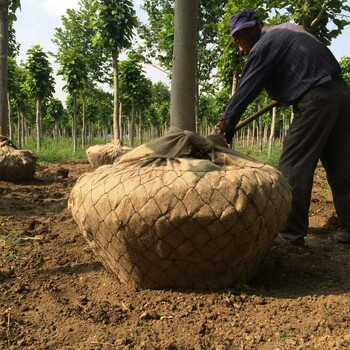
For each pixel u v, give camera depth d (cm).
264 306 254
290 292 278
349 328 224
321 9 618
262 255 281
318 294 271
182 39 319
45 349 213
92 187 271
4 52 859
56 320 242
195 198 242
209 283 269
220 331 226
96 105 2941
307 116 350
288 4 653
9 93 1825
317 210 523
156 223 242
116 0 1334
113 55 1398
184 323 234
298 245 373
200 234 243
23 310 255
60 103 2773
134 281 275
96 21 1348
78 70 1795
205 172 257
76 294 279
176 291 269
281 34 341
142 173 261
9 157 802
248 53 366
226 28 892
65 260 343
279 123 3203
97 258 337
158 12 1689
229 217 240
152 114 3362
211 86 1287
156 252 252
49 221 483
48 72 1770
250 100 341
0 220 490
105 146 1140
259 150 2294
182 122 322
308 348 204
